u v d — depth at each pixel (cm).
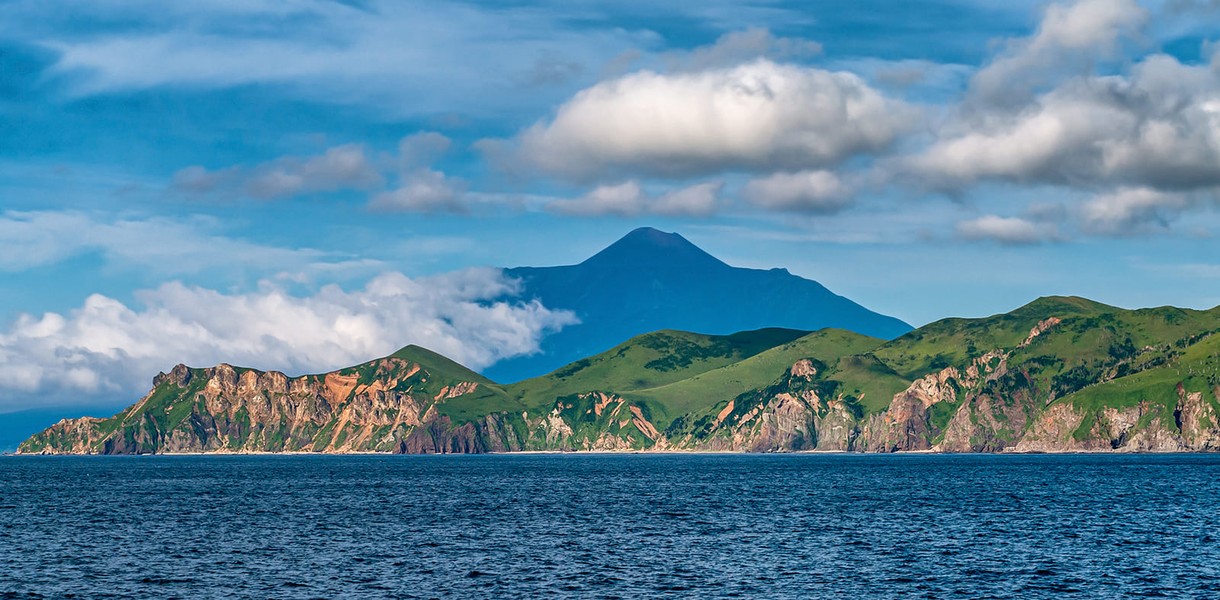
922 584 9850
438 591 9638
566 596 9375
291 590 9706
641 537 13650
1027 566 10869
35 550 12506
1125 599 9181
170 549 12569
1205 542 12694
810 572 10538
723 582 9988
